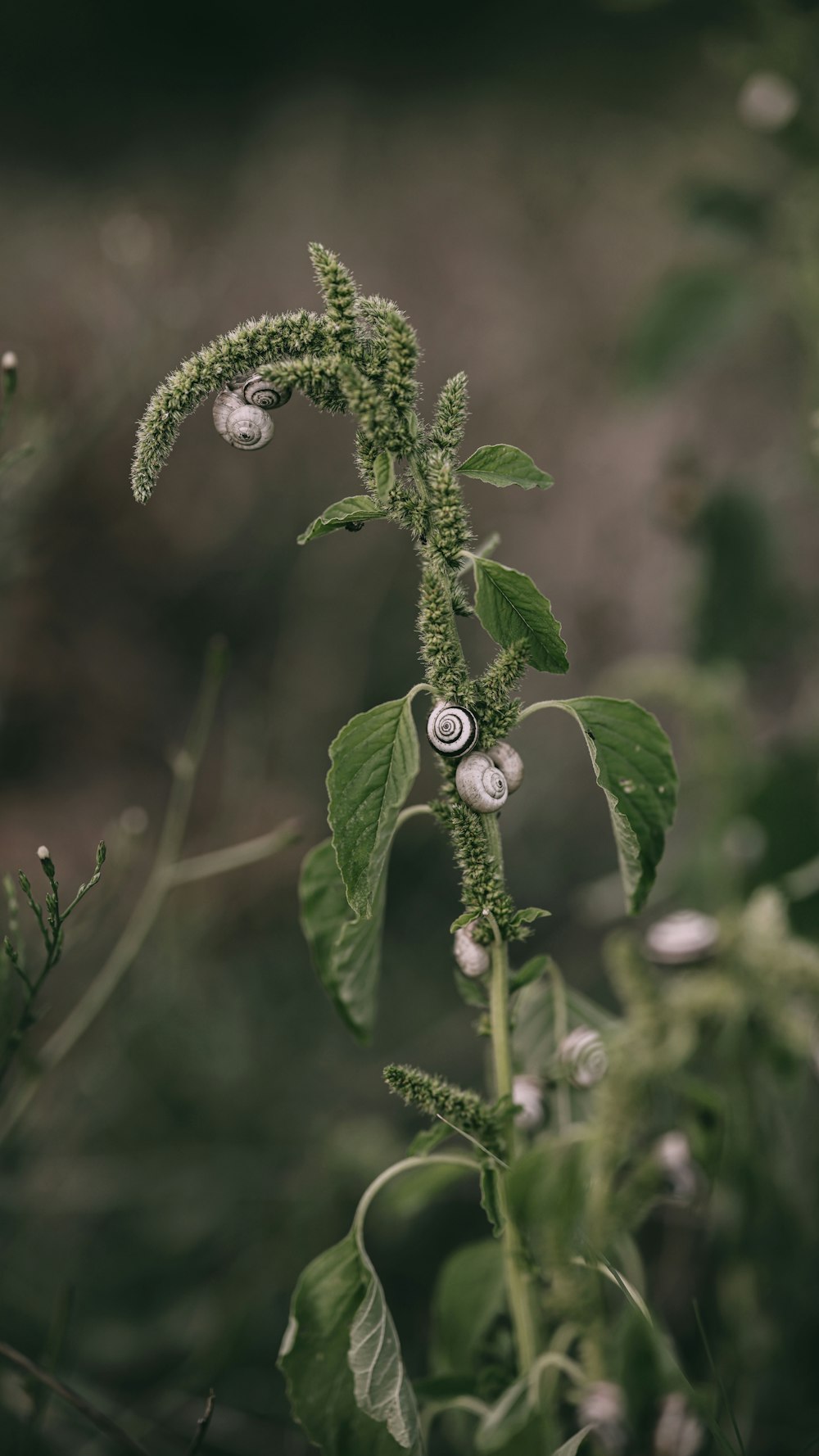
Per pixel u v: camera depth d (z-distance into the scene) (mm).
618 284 2807
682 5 3463
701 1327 884
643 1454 890
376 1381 831
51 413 1535
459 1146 927
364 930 873
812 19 1298
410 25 4172
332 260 794
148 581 2238
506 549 2375
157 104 4250
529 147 3434
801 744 1133
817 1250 1062
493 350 2793
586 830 1906
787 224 1358
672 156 3090
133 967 1464
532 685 2133
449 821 822
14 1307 1148
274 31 4367
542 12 4012
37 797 1972
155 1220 1335
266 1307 1219
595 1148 883
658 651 2035
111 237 1930
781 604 1317
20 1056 987
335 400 801
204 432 2461
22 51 4336
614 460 2324
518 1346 852
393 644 2209
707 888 1134
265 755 1933
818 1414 1038
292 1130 1438
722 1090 1014
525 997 917
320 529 804
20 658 2010
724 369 2209
